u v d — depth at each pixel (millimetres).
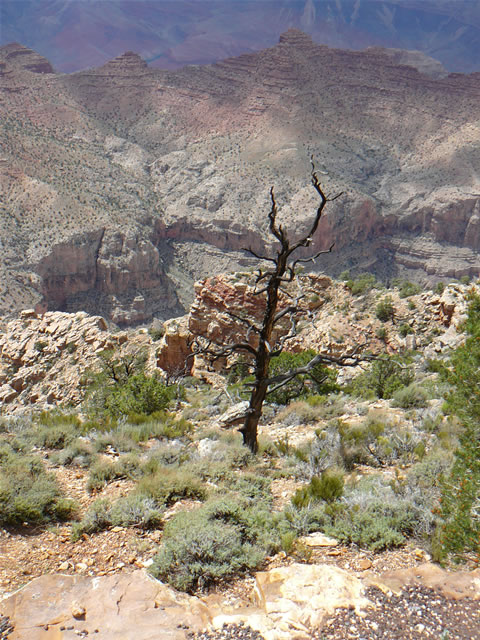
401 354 36656
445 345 33188
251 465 12359
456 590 5738
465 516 6785
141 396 22875
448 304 38906
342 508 8609
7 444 13109
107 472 11102
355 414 18234
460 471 7398
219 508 8281
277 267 12742
